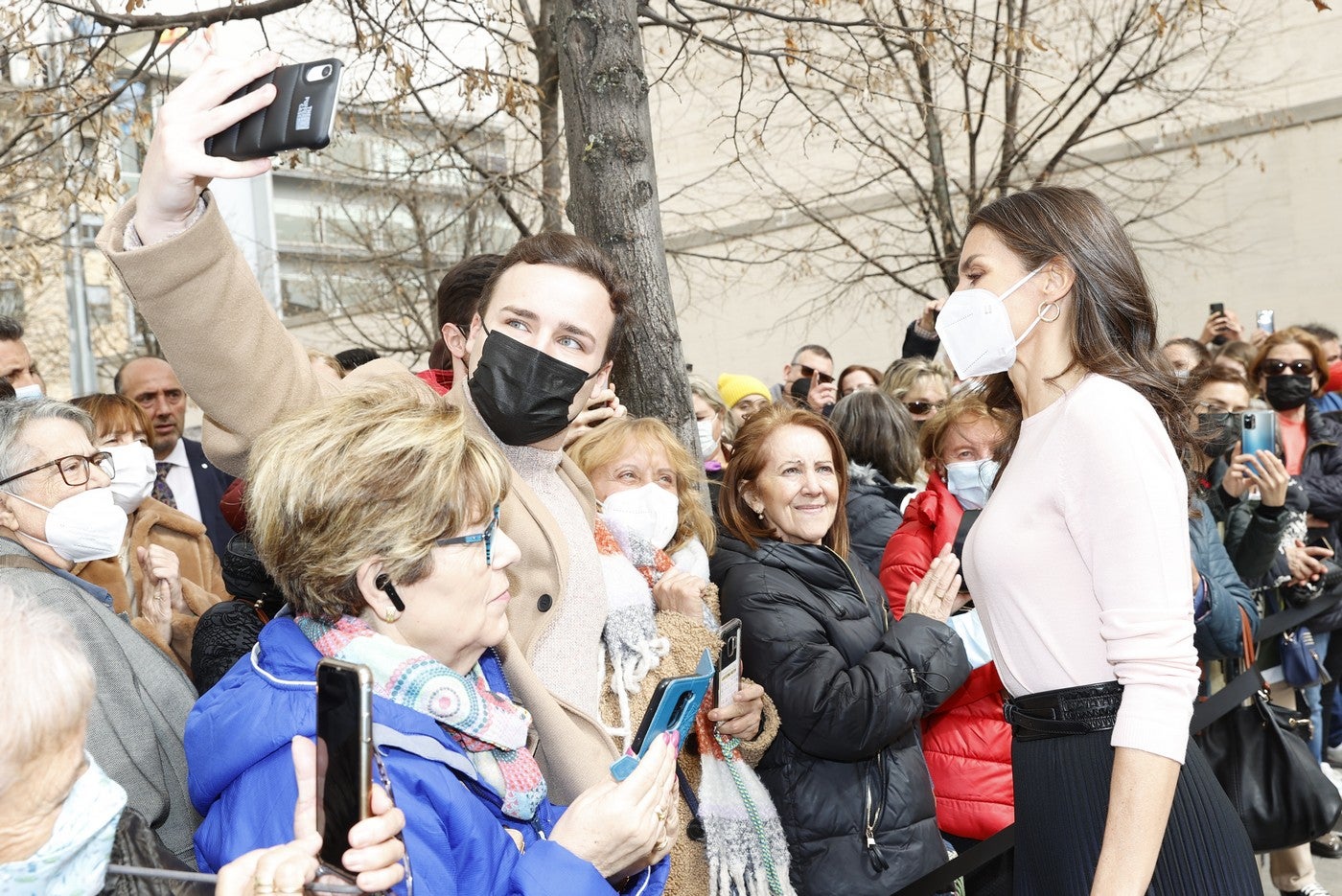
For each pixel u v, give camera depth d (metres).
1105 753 1.96
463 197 9.47
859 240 13.63
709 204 13.34
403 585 1.57
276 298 12.66
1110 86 11.66
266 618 2.28
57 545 2.48
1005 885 3.05
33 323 14.30
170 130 1.70
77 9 4.60
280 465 1.57
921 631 2.77
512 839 1.64
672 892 2.49
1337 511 5.38
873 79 5.83
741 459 3.07
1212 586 3.54
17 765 1.22
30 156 5.35
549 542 2.16
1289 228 12.89
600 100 3.34
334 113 1.65
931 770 3.23
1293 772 3.29
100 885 1.30
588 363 2.21
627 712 2.32
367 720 1.26
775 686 2.73
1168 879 1.98
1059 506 1.99
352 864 1.25
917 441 4.80
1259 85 12.27
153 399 4.96
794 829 2.74
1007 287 2.11
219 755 1.52
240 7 4.54
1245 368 6.82
